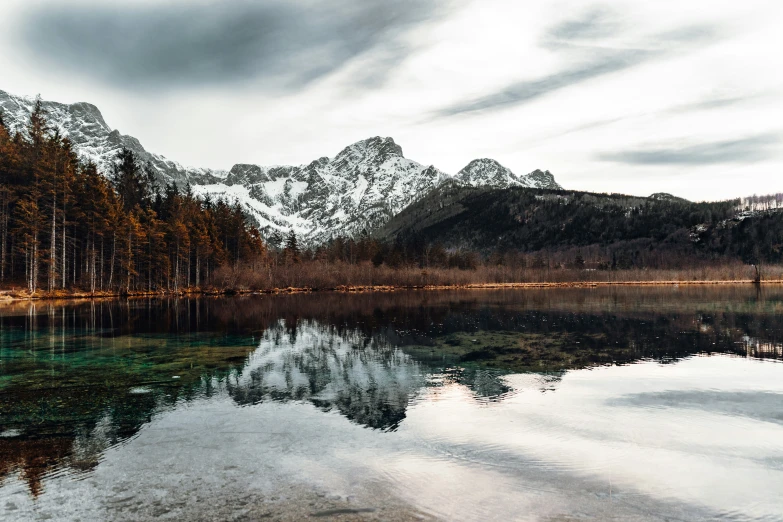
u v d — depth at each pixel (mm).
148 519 8375
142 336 31625
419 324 39375
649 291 93500
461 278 125438
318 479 9992
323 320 42219
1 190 61094
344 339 30828
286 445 12023
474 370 21312
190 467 10641
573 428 13312
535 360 23688
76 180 68188
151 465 10750
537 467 10633
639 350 26359
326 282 103438
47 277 65312
